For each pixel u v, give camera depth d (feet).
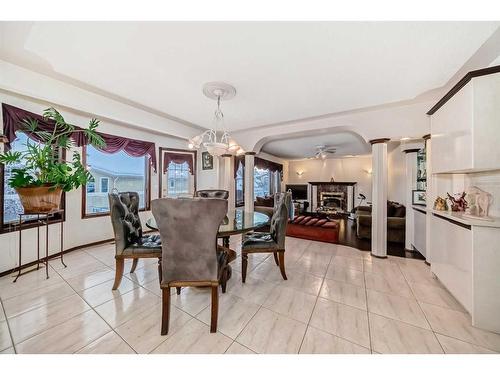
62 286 7.14
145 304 6.13
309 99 8.96
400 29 4.85
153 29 4.93
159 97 8.99
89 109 8.61
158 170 15.20
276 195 10.93
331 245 12.52
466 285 5.59
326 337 4.85
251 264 9.46
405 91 8.15
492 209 6.33
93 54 5.95
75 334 4.84
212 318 4.95
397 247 12.25
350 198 26.03
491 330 5.09
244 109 10.25
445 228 6.86
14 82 6.70
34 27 4.89
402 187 14.53
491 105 5.32
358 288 7.24
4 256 7.98
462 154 5.93
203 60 6.19
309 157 27.61
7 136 7.70
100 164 12.44
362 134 10.82
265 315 5.68
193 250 4.93
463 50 5.60
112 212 6.83
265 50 5.69
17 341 4.59
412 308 6.05
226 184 16.94
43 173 7.79
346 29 4.87
